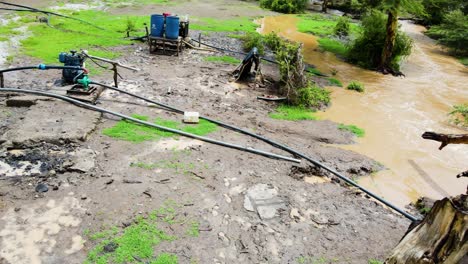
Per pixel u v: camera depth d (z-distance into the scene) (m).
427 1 25.17
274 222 6.35
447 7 28.38
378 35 18.53
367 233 6.38
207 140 8.64
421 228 3.92
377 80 16.62
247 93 12.39
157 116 9.63
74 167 7.04
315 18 30.23
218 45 17.95
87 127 8.35
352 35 24.64
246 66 13.27
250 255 5.61
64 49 14.37
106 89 10.91
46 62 12.77
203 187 6.98
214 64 14.88
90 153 7.59
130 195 6.52
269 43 19.38
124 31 18.30
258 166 7.96
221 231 6.00
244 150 8.50
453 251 3.61
